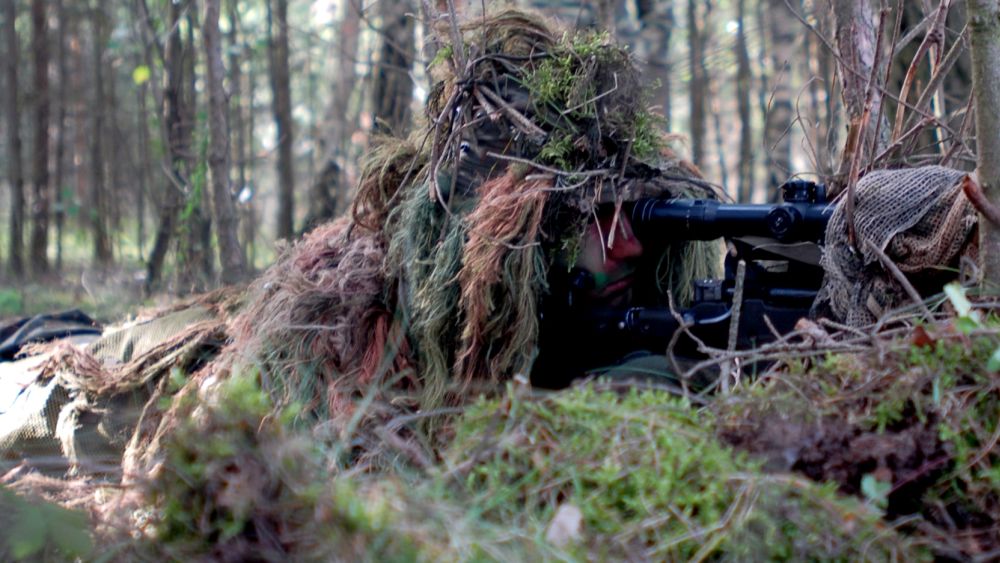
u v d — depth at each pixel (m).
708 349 1.81
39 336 3.39
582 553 1.46
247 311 2.58
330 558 1.43
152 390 2.64
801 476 1.58
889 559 1.49
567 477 1.59
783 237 2.09
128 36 7.93
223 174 4.62
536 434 1.65
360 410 1.93
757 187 9.34
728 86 9.93
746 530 1.51
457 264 2.29
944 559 1.55
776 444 1.62
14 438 2.71
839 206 2.01
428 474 1.68
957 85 3.58
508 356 2.25
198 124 5.62
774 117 7.07
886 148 2.48
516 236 2.24
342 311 2.42
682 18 9.04
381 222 2.57
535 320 2.27
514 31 2.48
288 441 1.54
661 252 2.54
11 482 1.95
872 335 1.72
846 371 1.70
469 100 2.43
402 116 6.09
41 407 2.70
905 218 1.92
